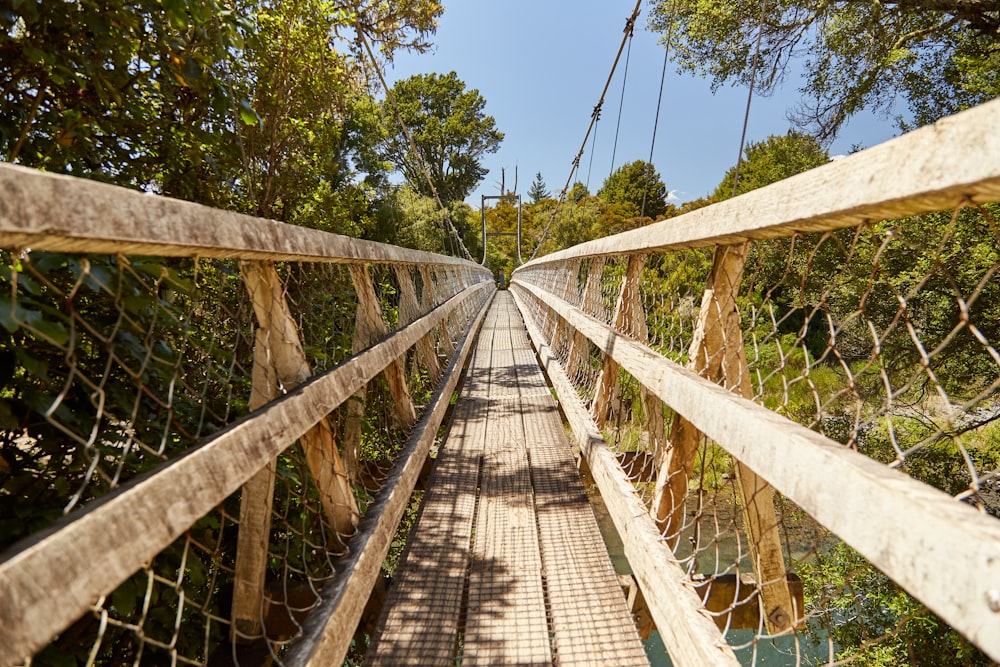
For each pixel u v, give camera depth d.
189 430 1.76
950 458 5.62
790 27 8.12
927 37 7.43
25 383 1.25
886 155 0.70
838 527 0.71
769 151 17.72
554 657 1.73
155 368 1.38
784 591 1.34
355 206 7.49
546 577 2.12
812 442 0.80
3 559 0.57
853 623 4.76
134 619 1.39
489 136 43.69
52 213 0.64
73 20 1.73
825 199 0.83
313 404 1.36
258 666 1.31
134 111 2.18
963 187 0.58
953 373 6.05
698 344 1.48
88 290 1.42
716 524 1.34
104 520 0.68
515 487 3.00
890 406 0.74
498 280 48.16
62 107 1.95
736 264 1.39
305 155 5.41
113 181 1.95
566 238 32.84
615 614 1.89
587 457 2.75
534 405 4.79
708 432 1.19
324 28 4.88
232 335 2.22
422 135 41.00
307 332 2.29
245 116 2.29
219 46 2.17
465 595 2.06
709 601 1.62
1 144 1.66
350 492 1.75
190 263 1.99
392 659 1.67
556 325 5.48
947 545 0.53
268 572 2.00
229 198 3.96
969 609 0.49
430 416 3.18
